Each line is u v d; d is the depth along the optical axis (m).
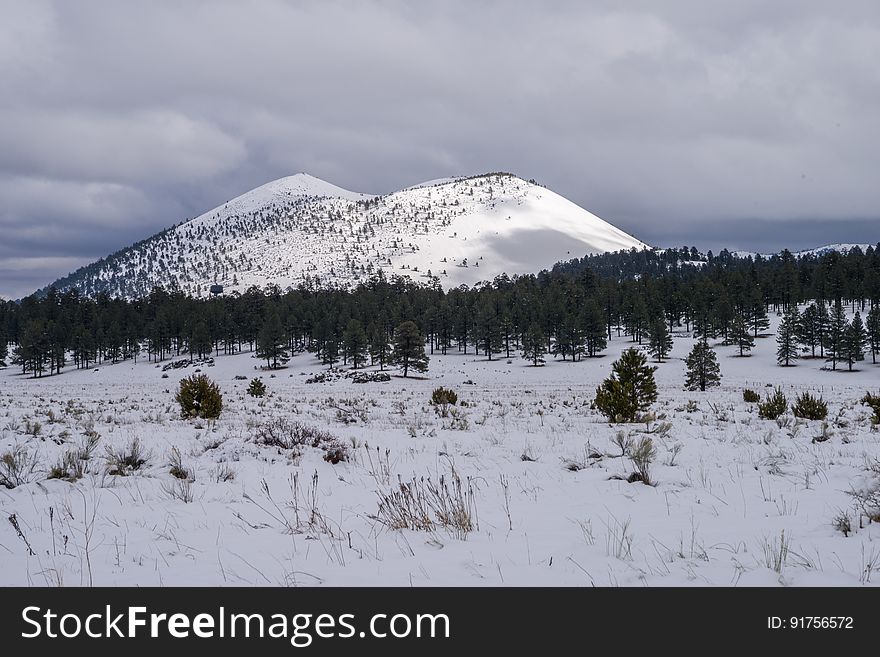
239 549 5.08
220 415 19.06
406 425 15.56
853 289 142.50
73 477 7.81
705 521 5.77
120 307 184.00
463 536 5.35
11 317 169.75
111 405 27.19
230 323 148.50
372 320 146.00
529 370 109.06
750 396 29.27
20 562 4.78
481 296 165.50
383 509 6.24
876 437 12.12
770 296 155.50
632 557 4.67
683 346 124.38
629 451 9.52
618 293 149.88
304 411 21.52
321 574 4.46
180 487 7.40
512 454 10.24
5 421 15.91
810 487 7.20
